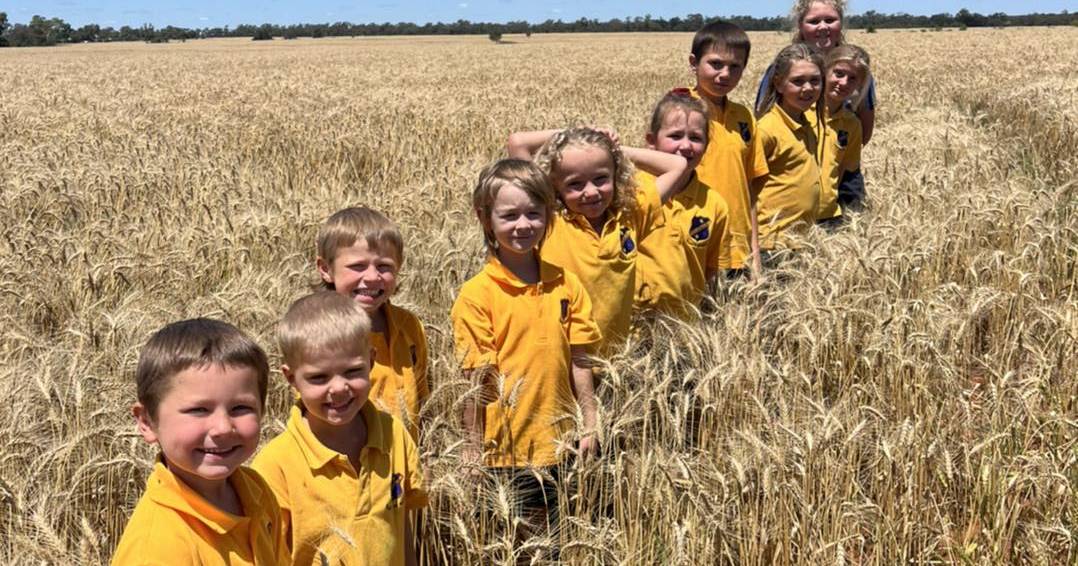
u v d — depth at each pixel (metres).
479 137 15.72
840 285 5.64
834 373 5.27
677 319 4.91
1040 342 5.66
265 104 21.00
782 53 6.87
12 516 3.36
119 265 6.01
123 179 9.78
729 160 6.29
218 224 7.60
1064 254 7.10
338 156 13.50
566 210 4.84
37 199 8.95
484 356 4.18
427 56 61.81
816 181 7.12
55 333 5.61
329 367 2.95
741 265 6.32
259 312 4.71
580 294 4.42
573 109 20.03
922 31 100.56
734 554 3.71
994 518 3.97
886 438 4.17
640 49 67.06
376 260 3.76
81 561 3.11
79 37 146.50
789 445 3.90
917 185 9.21
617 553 3.61
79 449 3.72
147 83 33.00
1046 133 15.57
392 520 3.18
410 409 3.87
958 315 5.41
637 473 3.81
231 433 2.46
